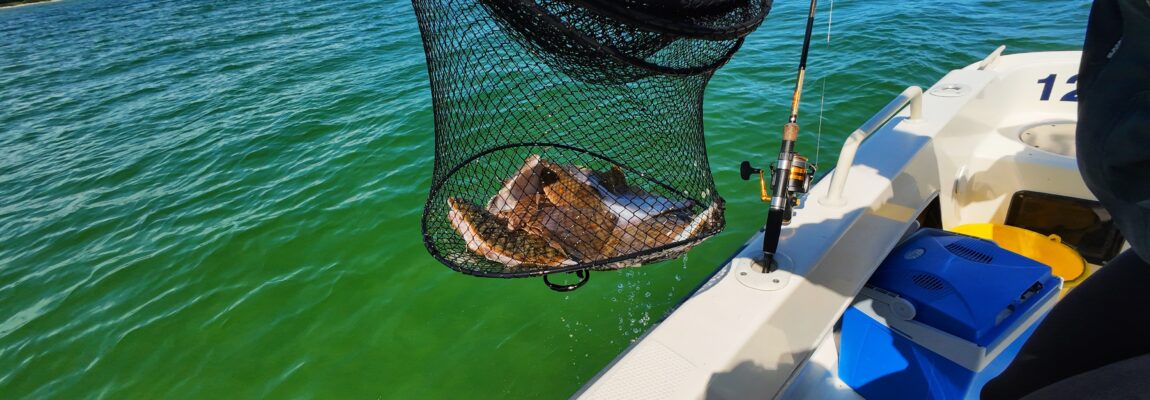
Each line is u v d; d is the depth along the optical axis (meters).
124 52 7.10
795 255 1.07
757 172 1.05
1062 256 1.41
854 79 3.58
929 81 3.49
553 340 1.97
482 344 1.98
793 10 5.29
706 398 0.86
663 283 2.15
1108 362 0.71
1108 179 0.55
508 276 0.75
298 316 2.17
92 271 2.57
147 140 4.02
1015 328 1.06
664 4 0.61
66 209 3.16
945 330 1.05
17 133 4.53
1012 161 1.55
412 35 6.12
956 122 1.48
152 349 2.10
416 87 4.34
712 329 0.94
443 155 0.90
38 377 2.05
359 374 1.92
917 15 4.69
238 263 2.49
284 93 4.65
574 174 1.04
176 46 7.14
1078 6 4.54
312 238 2.60
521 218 0.98
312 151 3.49
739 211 2.49
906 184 1.30
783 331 0.98
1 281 2.59
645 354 0.91
